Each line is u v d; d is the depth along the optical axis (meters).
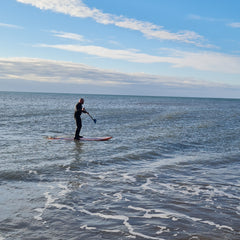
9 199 6.04
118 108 51.53
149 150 12.45
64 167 8.98
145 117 31.67
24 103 60.16
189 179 8.20
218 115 40.06
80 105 15.26
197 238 4.45
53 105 54.50
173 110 51.44
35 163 9.32
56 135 16.62
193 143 15.02
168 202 6.18
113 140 15.17
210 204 6.12
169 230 4.74
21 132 17.08
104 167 9.29
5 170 8.24
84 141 14.69
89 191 6.80
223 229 4.83
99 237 4.43
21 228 4.68
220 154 12.27
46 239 4.30
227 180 8.23
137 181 7.80
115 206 5.85
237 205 6.11
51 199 6.14
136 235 4.53
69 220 5.07
